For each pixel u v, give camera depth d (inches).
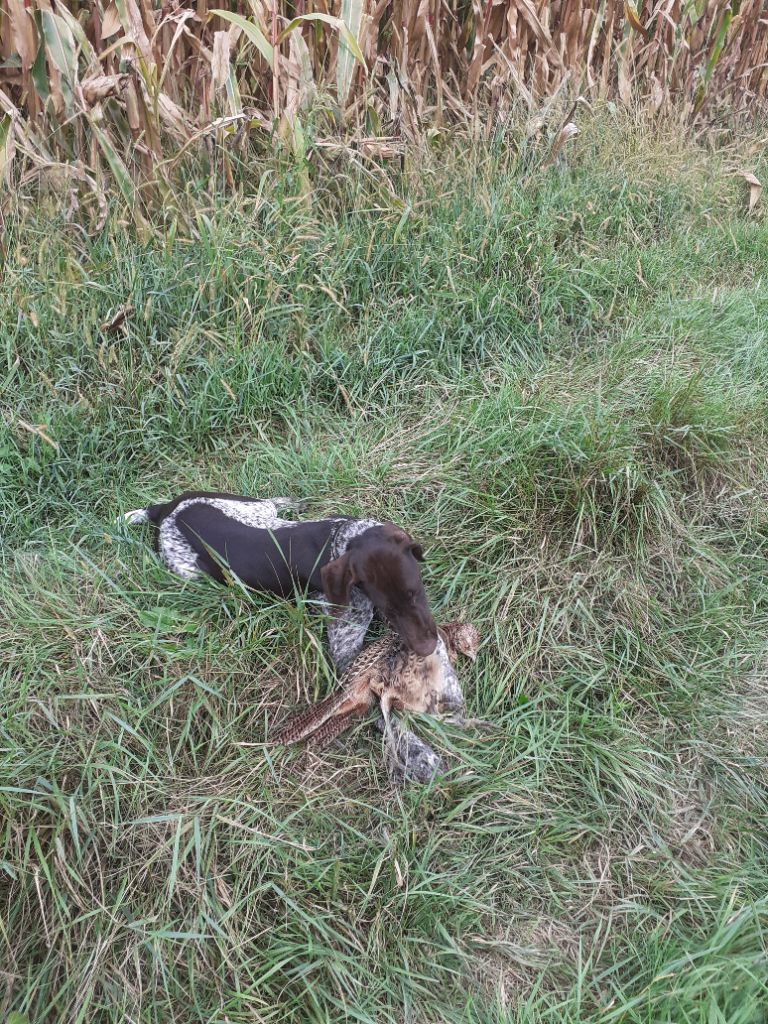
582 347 92.0
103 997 44.6
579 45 121.0
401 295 93.4
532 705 57.6
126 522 69.2
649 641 62.6
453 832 51.1
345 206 96.9
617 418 76.0
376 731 56.0
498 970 46.2
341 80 96.7
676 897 48.4
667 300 96.8
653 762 55.9
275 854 48.7
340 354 85.5
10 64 88.4
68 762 51.0
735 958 43.4
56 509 73.5
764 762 55.7
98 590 62.4
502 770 54.2
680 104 130.6
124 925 45.6
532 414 75.1
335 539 60.5
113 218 86.0
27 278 83.7
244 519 66.2
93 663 56.5
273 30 92.2
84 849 48.0
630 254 101.1
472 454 72.4
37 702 52.8
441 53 114.0
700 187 117.0
